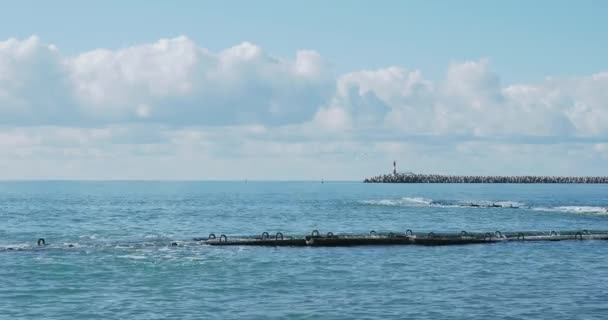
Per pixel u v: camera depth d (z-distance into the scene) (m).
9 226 84.50
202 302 35.03
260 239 59.25
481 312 32.72
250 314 32.38
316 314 32.38
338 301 35.31
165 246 57.00
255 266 46.94
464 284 40.38
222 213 116.56
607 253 55.28
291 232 78.12
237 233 76.25
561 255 53.94
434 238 60.09
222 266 46.78
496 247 58.94
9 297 36.28
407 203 152.50
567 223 91.62
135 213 115.50
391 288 39.03
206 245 57.66
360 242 59.03
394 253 54.50
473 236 61.94
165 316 31.97
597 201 169.88
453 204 145.38
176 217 105.06
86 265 46.81
